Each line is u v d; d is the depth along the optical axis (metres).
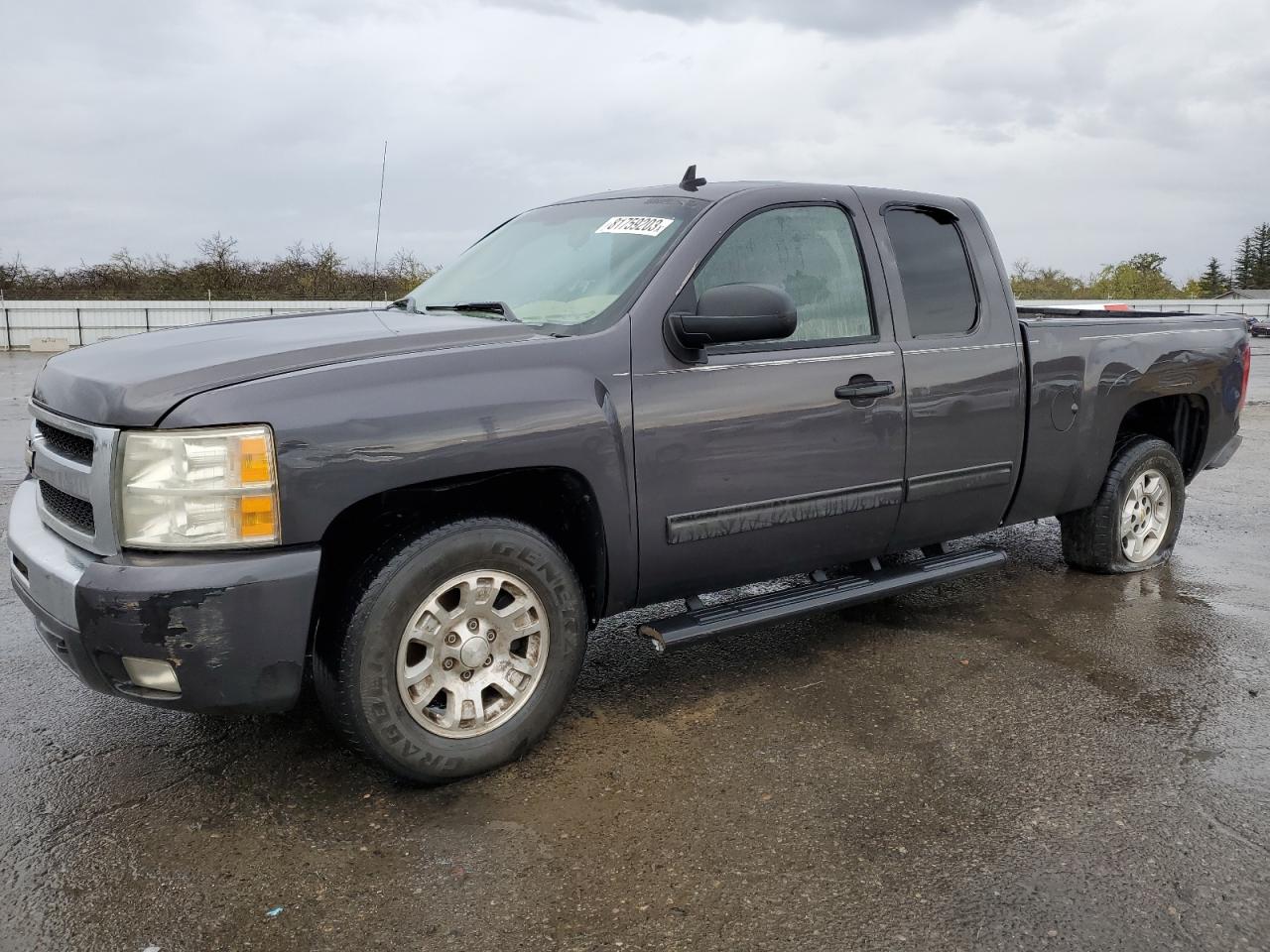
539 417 2.79
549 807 2.73
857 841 2.55
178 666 2.41
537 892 2.33
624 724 3.27
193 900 2.30
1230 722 3.28
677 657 3.89
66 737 3.16
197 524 2.42
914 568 3.92
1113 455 4.79
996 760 3.01
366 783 2.86
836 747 3.10
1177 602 4.57
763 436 3.27
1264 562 5.28
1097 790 2.82
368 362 2.65
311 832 2.60
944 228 4.02
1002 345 4.00
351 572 2.67
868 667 3.77
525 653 2.96
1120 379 4.50
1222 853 2.50
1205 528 6.12
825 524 3.51
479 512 2.86
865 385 3.52
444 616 2.75
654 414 3.04
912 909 2.27
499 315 3.32
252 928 2.20
